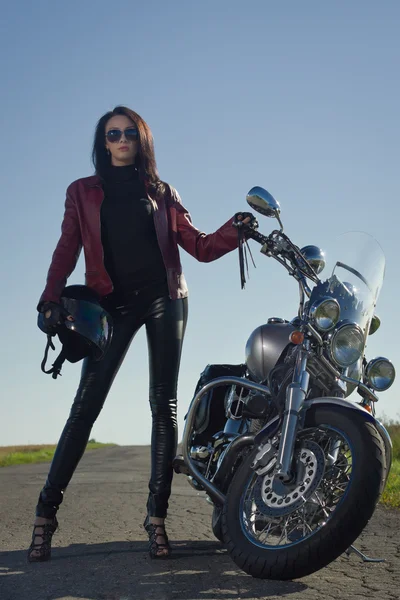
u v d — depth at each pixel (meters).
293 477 3.37
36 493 8.51
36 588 3.36
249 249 3.83
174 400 4.23
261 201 3.59
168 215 4.32
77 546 4.55
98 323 4.04
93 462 17.95
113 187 4.29
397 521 5.49
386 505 6.53
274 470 3.37
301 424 3.40
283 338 3.80
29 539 4.89
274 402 3.59
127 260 4.20
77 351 4.18
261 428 3.69
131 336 4.27
